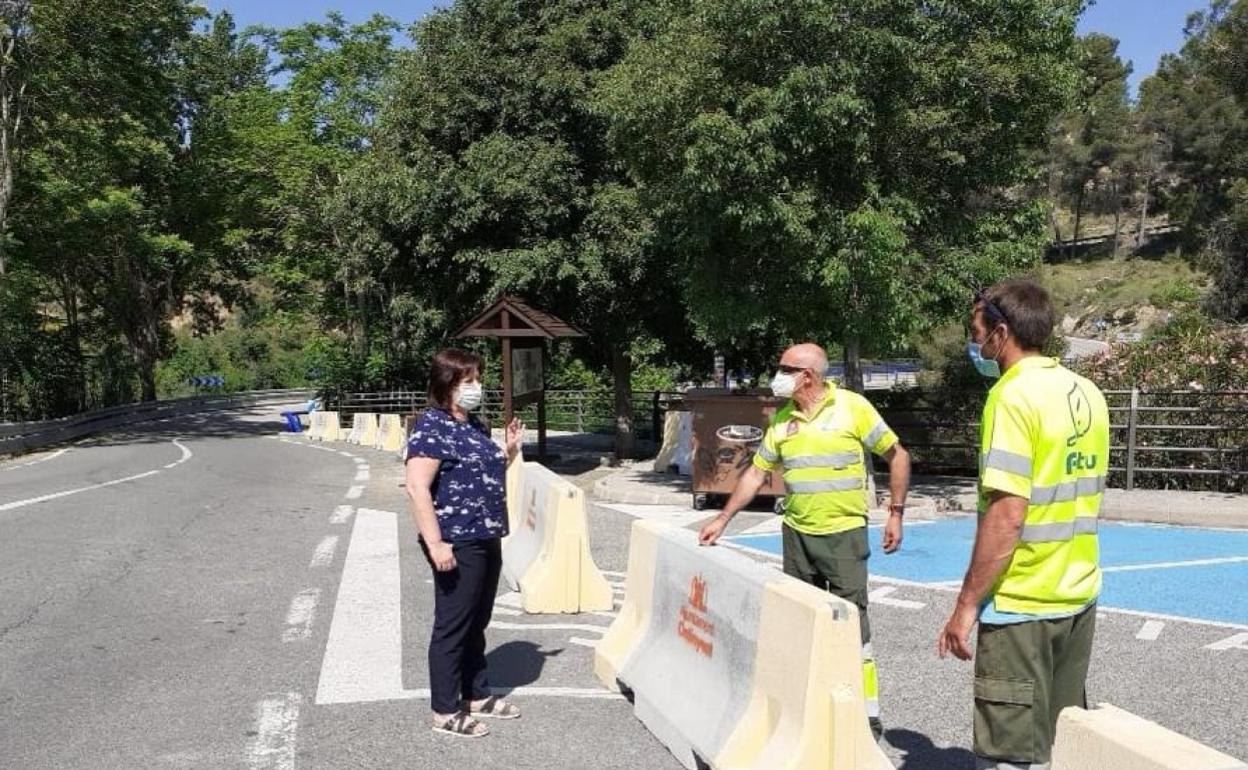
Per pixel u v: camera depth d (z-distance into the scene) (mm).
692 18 11562
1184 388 13117
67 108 28812
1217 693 5508
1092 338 61500
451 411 5062
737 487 5320
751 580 4395
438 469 4984
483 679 5250
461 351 5109
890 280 10805
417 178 17453
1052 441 3215
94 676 5953
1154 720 5094
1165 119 85062
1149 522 11375
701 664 4789
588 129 17031
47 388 33469
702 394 12383
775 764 3908
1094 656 6215
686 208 11930
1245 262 42781
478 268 17656
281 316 46344
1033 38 11195
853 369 12461
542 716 5250
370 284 35250
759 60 11273
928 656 6250
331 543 10266
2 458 24312
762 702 4172
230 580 8531
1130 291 67312
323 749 4809
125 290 40188
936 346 20594
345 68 40219
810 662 3863
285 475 17516
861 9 10734
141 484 16062
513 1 17812
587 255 16734
